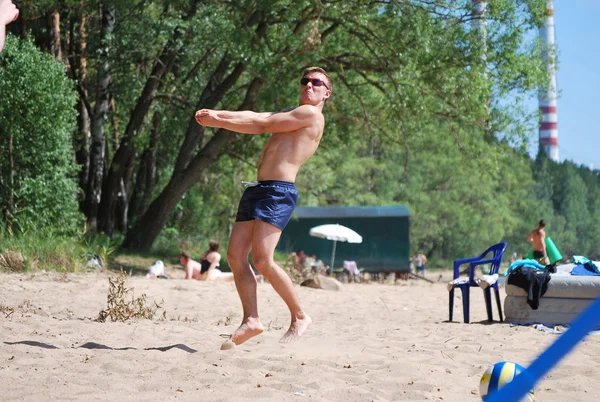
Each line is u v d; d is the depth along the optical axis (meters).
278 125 6.21
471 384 5.47
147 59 24.66
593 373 5.93
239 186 34.50
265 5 21.45
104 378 4.91
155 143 28.67
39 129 19.00
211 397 4.48
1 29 4.14
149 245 26.12
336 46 25.20
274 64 21.92
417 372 5.70
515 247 73.50
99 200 25.89
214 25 21.23
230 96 26.91
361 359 6.23
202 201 33.56
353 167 52.69
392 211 31.97
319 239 31.67
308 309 12.36
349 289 17.72
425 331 9.12
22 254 15.94
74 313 9.38
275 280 6.27
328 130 25.69
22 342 6.44
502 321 10.62
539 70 25.38
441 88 24.11
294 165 6.27
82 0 23.89
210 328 8.32
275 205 6.18
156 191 32.50
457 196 58.34
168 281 15.10
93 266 17.81
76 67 25.48
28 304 9.59
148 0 23.11
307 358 6.04
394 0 22.70
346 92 26.17
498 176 63.41
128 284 13.52
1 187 18.73
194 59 25.64
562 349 2.10
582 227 87.06
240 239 6.30
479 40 24.05
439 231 58.75
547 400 4.95
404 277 31.81
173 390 4.67
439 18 23.88
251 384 4.91
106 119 25.36
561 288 9.93
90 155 25.28
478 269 50.62
